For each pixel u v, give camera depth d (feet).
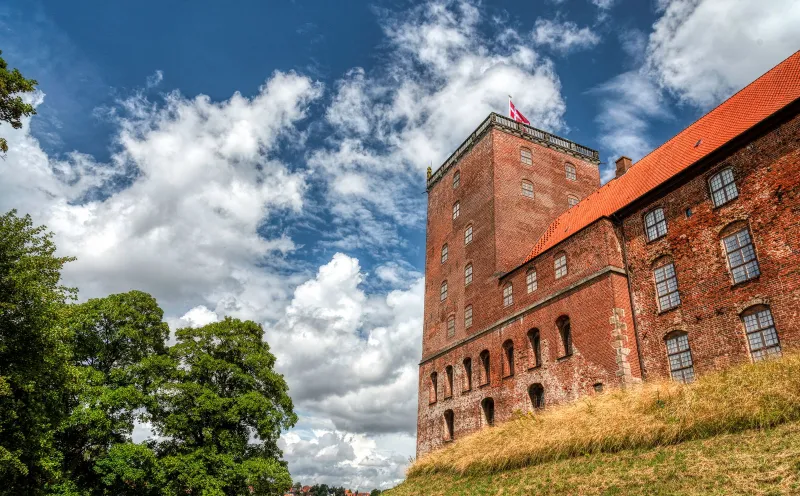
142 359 109.91
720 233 80.18
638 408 66.90
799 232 69.05
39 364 69.56
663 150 109.19
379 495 100.73
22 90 59.62
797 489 41.24
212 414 107.34
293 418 120.57
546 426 78.38
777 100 81.76
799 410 51.55
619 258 96.37
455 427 128.77
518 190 138.82
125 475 95.96
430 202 171.53
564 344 102.37
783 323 69.00
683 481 49.49
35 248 74.18
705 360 78.38
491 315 125.18
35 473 77.71
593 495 54.49
